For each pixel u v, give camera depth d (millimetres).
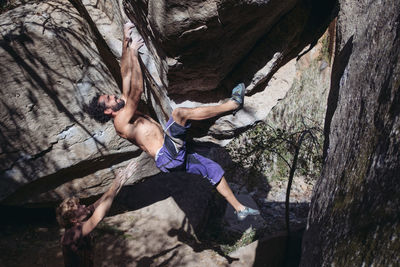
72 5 6312
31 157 6352
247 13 3223
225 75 4066
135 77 3623
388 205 1696
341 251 1975
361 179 2113
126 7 3893
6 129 6113
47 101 6211
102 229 7805
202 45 3502
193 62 3701
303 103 10023
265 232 8250
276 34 3812
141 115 3928
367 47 2885
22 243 7184
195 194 9008
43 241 7316
